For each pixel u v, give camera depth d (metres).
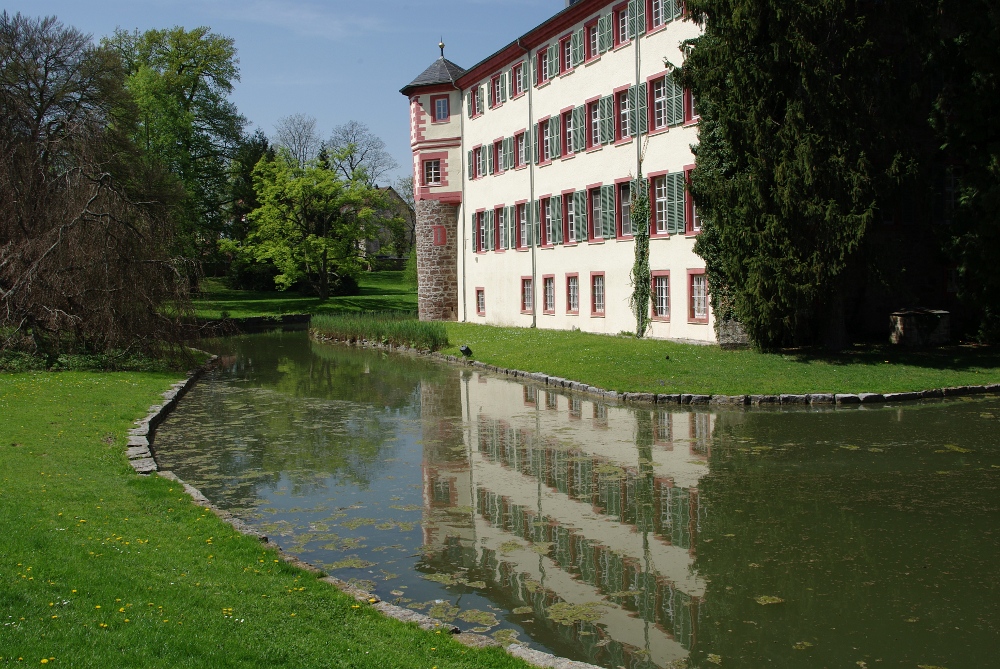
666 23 29.06
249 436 17.02
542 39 37.19
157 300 26.05
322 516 11.33
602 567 9.20
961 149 24.47
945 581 8.56
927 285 27.02
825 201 21.61
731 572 8.95
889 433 15.52
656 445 15.22
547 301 38.03
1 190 26.06
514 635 7.51
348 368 30.33
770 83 22.31
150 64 60.22
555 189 36.69
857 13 22.11
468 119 44.78
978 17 23.05
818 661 6.96
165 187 37.75
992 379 20.17
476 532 10.52
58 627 6.16
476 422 18.20
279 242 63.38
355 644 6.59
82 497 10.61
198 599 7.20
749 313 23.12
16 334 25.17
